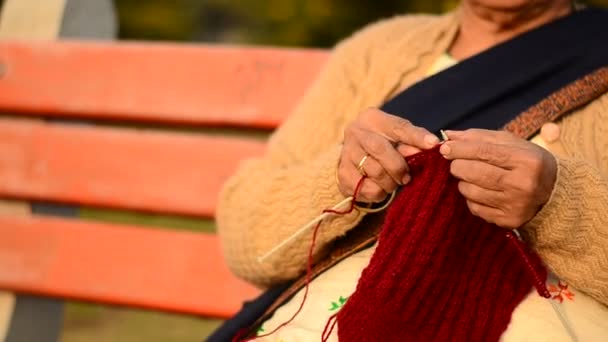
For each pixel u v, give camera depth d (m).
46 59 3.63
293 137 2.89
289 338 2.46
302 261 2.62
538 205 2.15
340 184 2.39
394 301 2.23
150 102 3.49
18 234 3.61
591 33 2.62
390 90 2.81
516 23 2.73
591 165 2.27
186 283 3.41
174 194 3.44
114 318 4.93
